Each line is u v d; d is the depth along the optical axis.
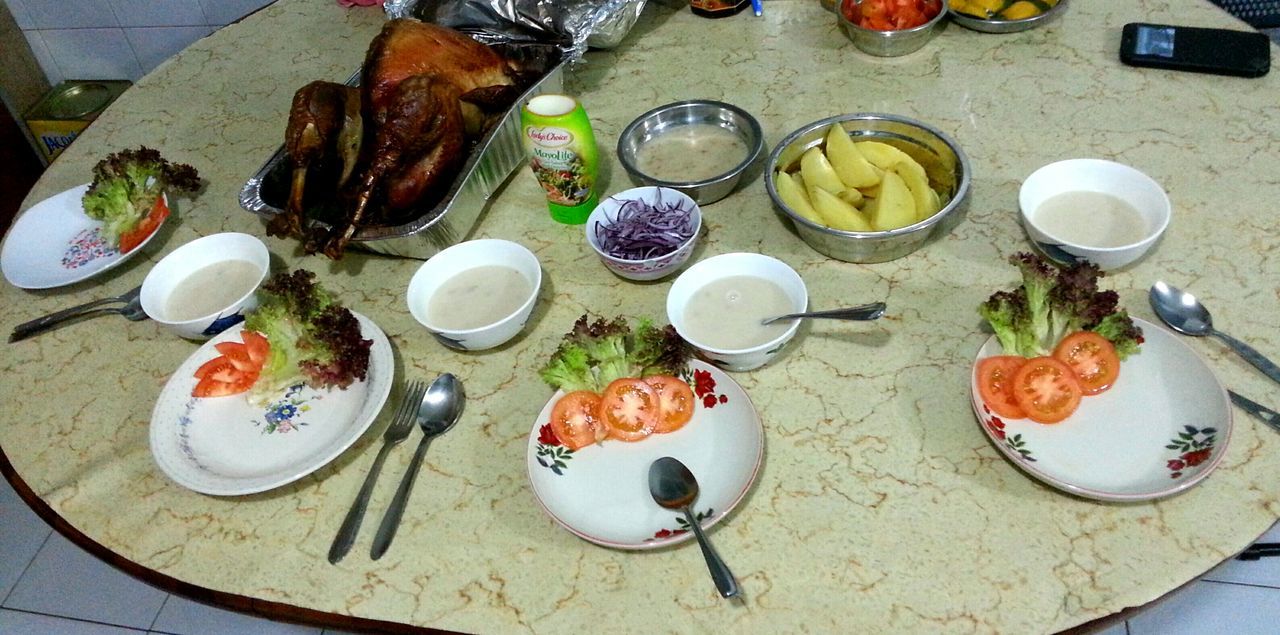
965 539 0.92
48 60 2.92
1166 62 1.46
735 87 1.61
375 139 1.29
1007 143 1.39
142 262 1.43
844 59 1.64
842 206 1.19
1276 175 1.26
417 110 1.22
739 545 0.94
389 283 1.32
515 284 1.20
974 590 0.88
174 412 1.12
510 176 1.49
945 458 0.99
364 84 1.36
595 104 1.62
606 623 0.89
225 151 1.64
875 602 0.88
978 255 1.22
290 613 0.95
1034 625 0.84
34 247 1.45
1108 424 0.96
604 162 1.49
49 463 1.14
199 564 1.00
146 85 1.86
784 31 1.74
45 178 1.63
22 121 2.89
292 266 1.38
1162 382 0.98
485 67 1.43
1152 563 0.87
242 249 1.32
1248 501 0.90
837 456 1.01
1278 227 1.18
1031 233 1.15
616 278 1.27
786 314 1.10
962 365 1.08
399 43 1.37
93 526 1.06
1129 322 1.00
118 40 2.85
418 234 1.25
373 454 1.08
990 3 1.62
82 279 1.36
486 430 1.09
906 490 0.97
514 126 1.39
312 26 1.99
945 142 1.23
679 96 1.61
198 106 1.77
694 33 1.77
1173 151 1.33
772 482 0.99
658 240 1.21
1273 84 1.42
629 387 1.03
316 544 1.00
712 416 1.03
